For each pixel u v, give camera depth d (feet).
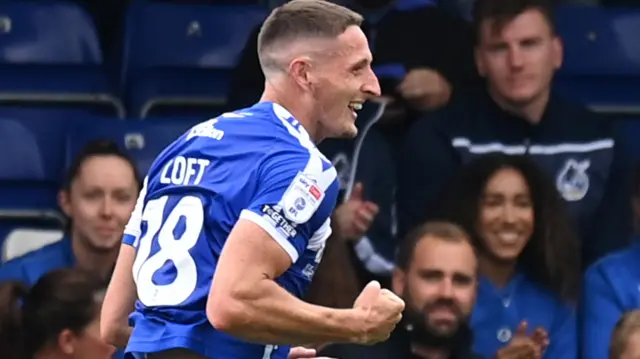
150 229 48.70
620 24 97.45
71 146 88.99
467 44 84.38
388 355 70.59
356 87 49.37
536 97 81.56
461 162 80.94
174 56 96.58
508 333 76.07
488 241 76.23
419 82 82.99
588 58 96.73
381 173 80.18
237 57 96.78
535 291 77.15
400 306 47.06
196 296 47.09
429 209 77.66
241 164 47.75
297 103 49.42
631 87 96.78
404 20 83.97
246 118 49.01
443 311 71.36
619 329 73.20
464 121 81.61
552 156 82.43
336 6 49.93
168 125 89.40
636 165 81.51
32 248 85.05
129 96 95.86
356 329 46.55
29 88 95.09
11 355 66.95
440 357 71.46
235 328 45.06
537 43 81.10
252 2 103.24
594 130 83.15
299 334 45.88
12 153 91.25
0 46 95.71
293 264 47.47
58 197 87.51
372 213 77.92
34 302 67.15
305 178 46.85
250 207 46.29
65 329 66.74
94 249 78.79
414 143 81.05
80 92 95.25
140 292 48.24
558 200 77.25
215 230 47.34
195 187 47.98
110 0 101.55
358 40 49.49
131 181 79.05
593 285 78.79
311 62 49.14
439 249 71.51
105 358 67.26
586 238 82.99
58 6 97.19
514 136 81.87
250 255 45.52
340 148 80.02
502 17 80.74
